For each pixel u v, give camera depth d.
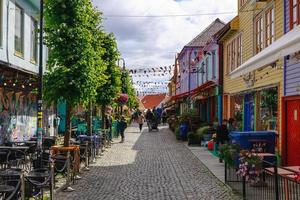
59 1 13.77
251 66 11.06
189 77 47.12
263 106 17.73
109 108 32.75
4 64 14.49
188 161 18.91
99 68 15.86
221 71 27.09
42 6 12.25
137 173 15.38
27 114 21.34
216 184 13.09
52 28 13.99
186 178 14.27
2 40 16.92
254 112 19.05
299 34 8.52
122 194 11.57
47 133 24.59
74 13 14.01
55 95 13.96
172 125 41.62
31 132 22.02
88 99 14.48
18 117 19.91
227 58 25.80
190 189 12.29
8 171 8.69
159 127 52.75
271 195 9.34
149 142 29.53
